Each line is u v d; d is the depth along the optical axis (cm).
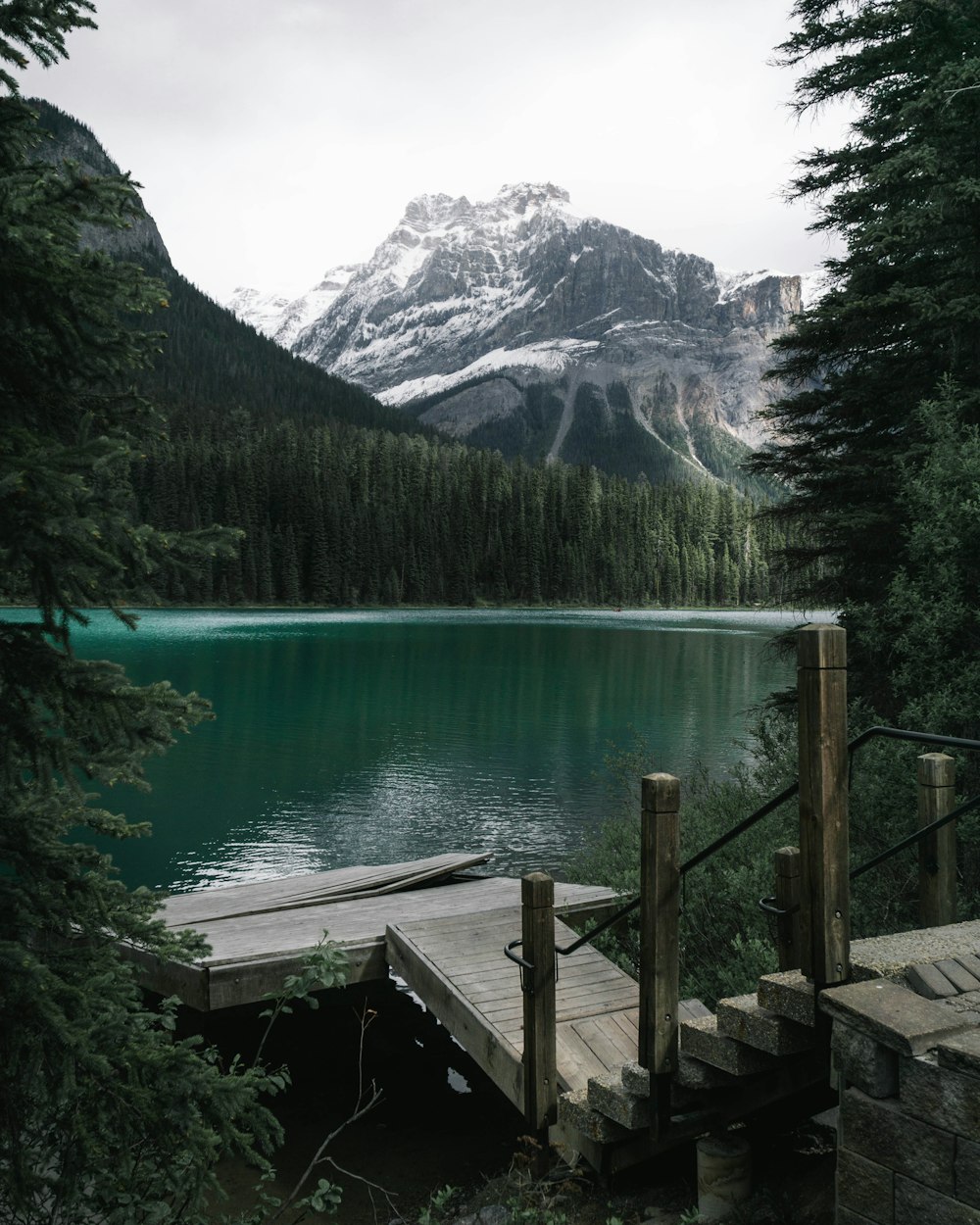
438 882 1024
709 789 1129
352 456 14812
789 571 1210
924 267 1055
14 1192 331
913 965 296
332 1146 606
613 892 823
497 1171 568
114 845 1489
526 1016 488
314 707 3047
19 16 340
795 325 1152
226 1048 739
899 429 1126
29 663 344
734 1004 350
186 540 344
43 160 361
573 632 7912
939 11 991
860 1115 270
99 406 386
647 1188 451
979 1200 235
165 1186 356
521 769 2081
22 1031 319
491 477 14975
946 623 754
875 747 746
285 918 793
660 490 16862
